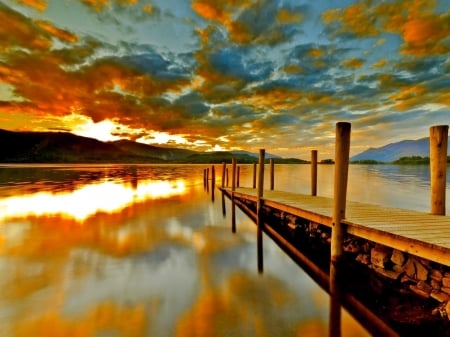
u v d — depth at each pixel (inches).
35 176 1574.8
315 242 374.0
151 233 423.5
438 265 204.5
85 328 182.2
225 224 497.4
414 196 830.5
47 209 602.2
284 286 249.0
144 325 186.4
